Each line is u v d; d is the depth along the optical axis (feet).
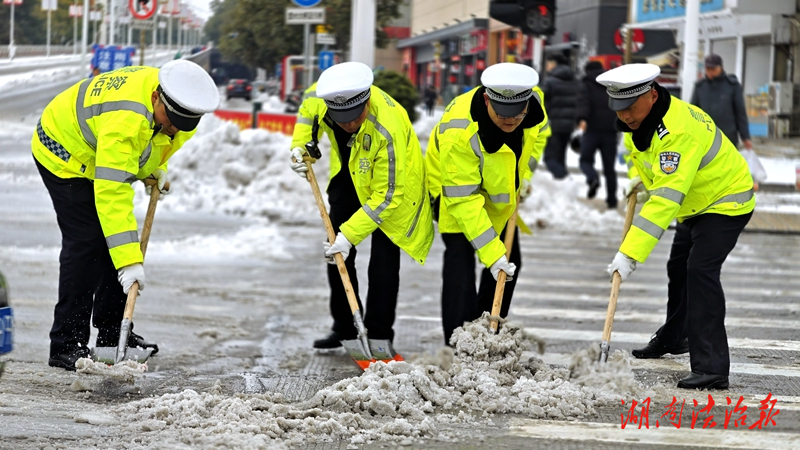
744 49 141.79
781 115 132.26
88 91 25.31
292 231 59.31
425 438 20.76
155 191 26.89
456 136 25.85
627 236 24.91
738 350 30.73
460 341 25.30
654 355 29.71
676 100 25.04
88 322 26.61
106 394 23.90
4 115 145.07
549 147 77.46
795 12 125.59
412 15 330.95
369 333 28.25
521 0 62.90
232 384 25.40
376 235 27.91
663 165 24.52
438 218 28.81
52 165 25.59
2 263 43.11
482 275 29.48
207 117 86.28
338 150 27.84
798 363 28.96
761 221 67.46
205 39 274.98
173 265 45.52
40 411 21.66
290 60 179.83
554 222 64.49
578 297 40.60
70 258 25.90
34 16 358.02
